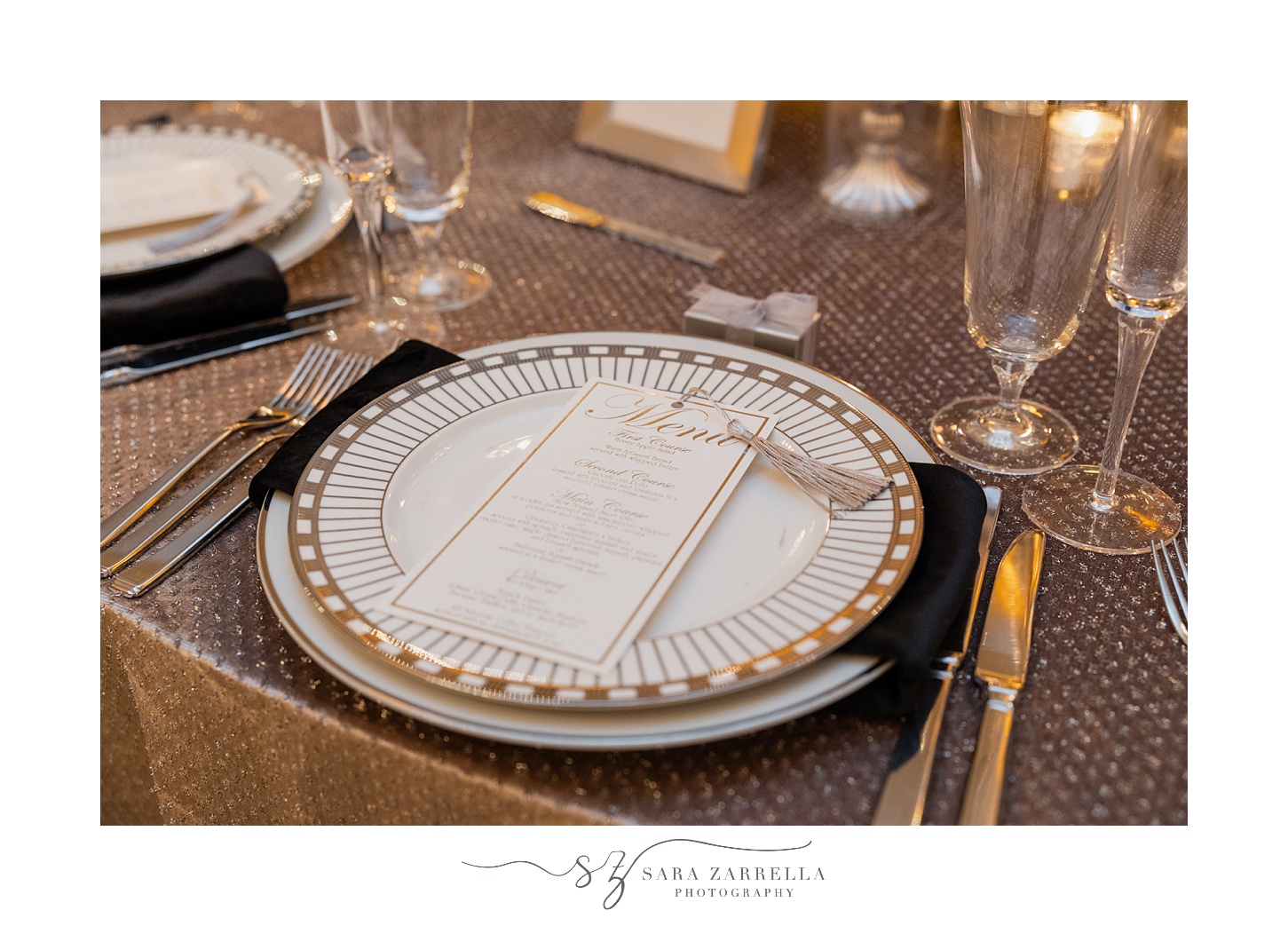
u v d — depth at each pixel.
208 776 0.63
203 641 0.59
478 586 0.56
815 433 0.68
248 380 0.83
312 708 0.56
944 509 0.62
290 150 1.10
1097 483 0.69
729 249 1.04
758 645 0.52
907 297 0.95
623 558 0.58
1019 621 0.59
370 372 0.75
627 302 0.94
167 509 0.68
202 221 0.96
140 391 0.81
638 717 0.51
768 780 0.52
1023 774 0.51
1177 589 0.61
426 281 0.97
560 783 0.52
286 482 0.64
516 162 1.23
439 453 0.68
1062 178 0.62
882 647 0.52
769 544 0.60
